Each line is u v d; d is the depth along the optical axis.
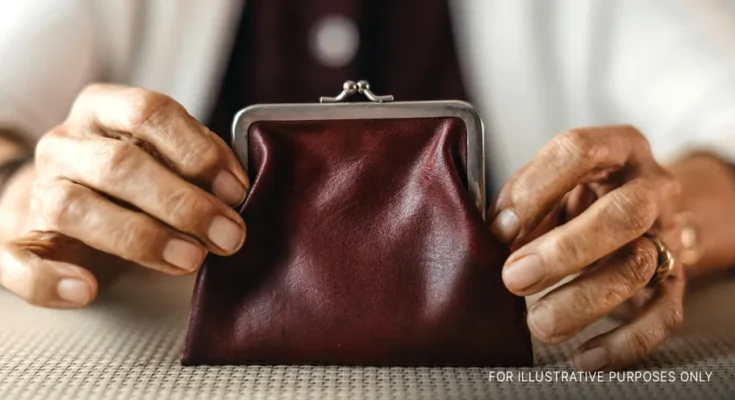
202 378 0.44
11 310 0.61
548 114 1.07
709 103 0.90
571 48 1.08
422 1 1.05
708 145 0.87
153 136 0.47
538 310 0.45
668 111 0.96
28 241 0.52
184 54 1.04
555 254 0.44
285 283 0.47
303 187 0.49
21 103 0.87
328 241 0.48
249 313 0.47
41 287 0.48
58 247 0.55
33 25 0.94
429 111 0.49
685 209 0.73
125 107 0.48
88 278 0.48
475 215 0.47
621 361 0.45
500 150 1.08
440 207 0.47
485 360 0.46
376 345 0.46
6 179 0.75
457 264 0.46
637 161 0.53
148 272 0.77
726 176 0.82
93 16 1.02
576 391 0.41
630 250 0.47
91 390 0.41
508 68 1.06
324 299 0.47
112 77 1.08
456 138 0.48
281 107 0.49
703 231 0.73
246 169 0.50
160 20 1.04
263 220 0.48
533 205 0.46
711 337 0.53
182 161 0.46
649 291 0.53
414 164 0.49
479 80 1.07
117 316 0.59
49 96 0.93
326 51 1.01
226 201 0.48
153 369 0.45
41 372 0.44
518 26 1.05
